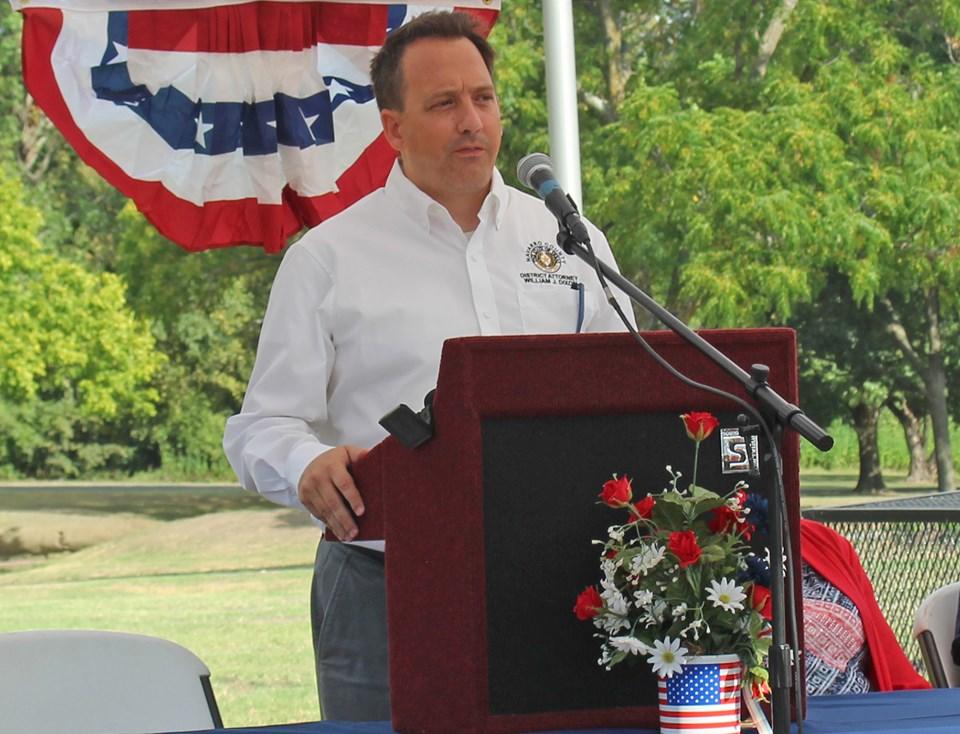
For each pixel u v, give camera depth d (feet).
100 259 113.39
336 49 17.44
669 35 74.95
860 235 58.65
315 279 11.30
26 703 11.94
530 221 11.84
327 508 9.02
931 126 61.77
